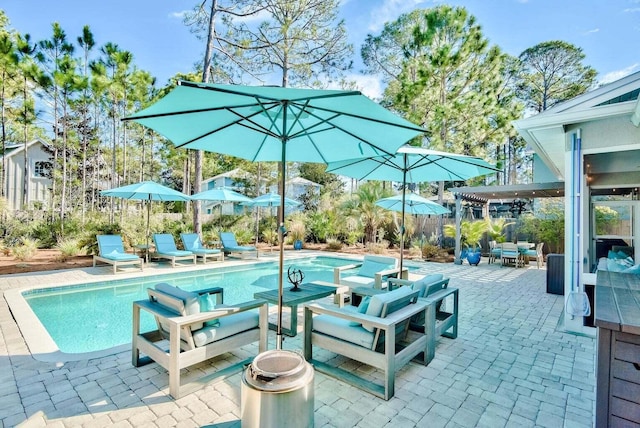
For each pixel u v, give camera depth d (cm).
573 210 465
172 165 2223
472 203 1377
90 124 1673
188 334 292
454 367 346
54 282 698
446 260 1176
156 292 321
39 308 624
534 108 2183
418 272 930
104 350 371
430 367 345
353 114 272
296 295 430
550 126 469
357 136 341
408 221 1408
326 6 1328
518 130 495
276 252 1331
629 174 711
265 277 932
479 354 379
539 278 852
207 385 299
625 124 432
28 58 1099
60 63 1140
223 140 374
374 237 1409
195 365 339
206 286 819
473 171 520
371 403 279
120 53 1272
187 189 2112
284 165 296
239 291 771
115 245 909
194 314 298
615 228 772
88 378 309
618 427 186
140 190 870
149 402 273
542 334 444
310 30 1359
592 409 272
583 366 349
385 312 303
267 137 377
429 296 387
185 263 1009
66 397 278
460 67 1264
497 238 1231
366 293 464
